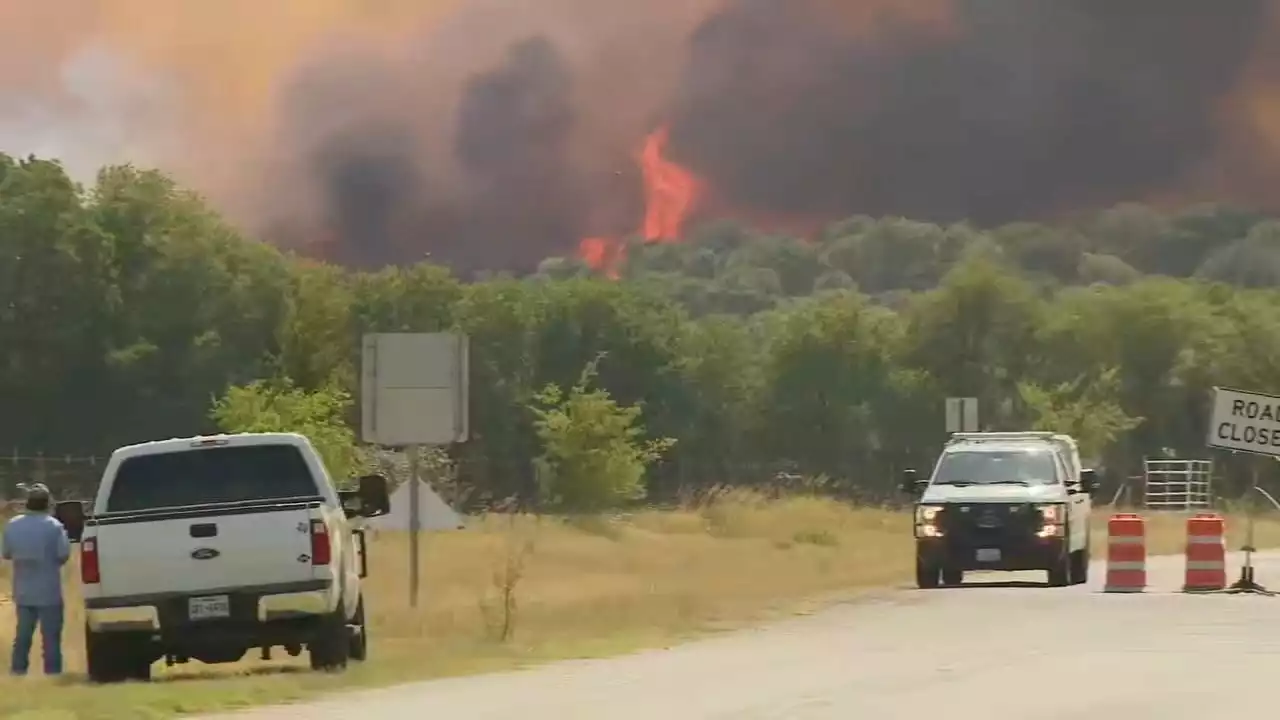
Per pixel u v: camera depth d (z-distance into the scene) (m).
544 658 63.75
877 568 117.94
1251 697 48.91
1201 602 85.31
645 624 77.25
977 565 97.88
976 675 55.28
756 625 76.94
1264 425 96.94
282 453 61.78
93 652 59.59
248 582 58.66
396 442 96.62
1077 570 104.69
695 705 48.50
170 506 61.06
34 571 66.44
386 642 72.81
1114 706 47.12
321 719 47.16
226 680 56.94
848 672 56.81
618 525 164.12
